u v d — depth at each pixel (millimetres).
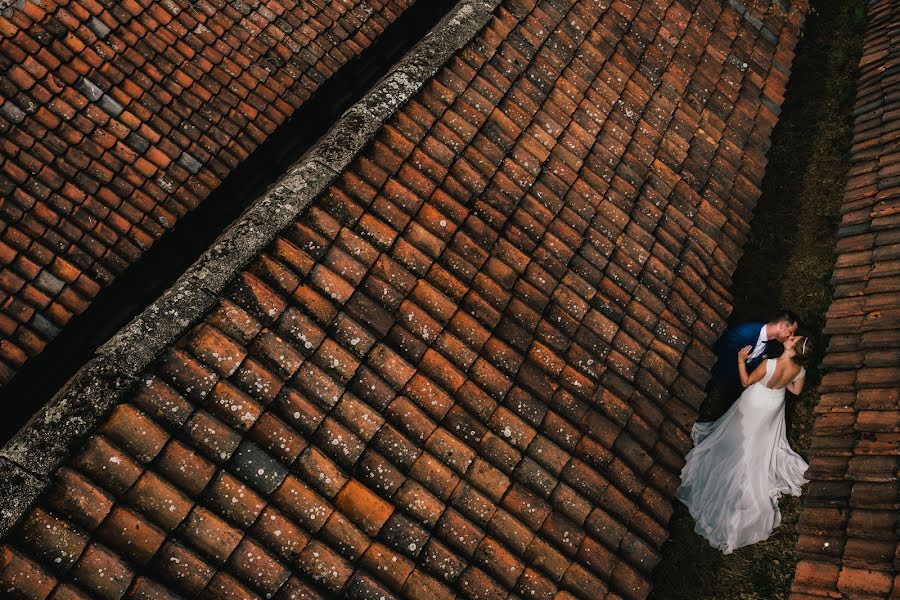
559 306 3533
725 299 4109
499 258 3453
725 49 4824
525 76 3980
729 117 4625
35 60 5078
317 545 2605
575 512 3162
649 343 3715
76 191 4996
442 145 3531
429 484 2883
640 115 4266
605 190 3951
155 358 2605
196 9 5805
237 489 2551
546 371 3357
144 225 5227
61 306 4777
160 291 5508
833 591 3070
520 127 3824
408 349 3059
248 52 5930
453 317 3215
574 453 3268
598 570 3129
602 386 3477
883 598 2887
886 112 4809
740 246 4312
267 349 2803
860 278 4066
